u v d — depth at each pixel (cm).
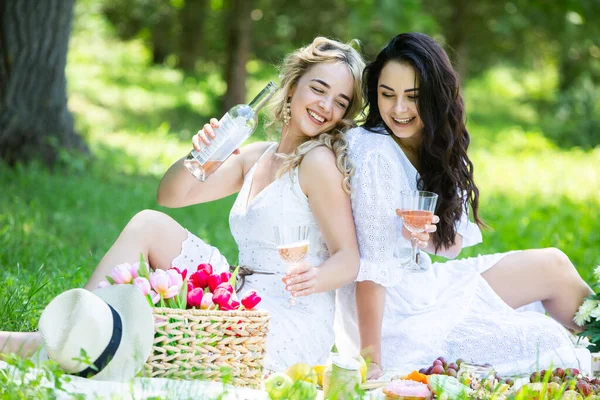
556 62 3259
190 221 1061
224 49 2586
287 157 482
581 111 2939
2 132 1244
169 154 1698
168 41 2697
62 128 1301
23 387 357
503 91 3644
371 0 2205
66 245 802
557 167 2034
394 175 485
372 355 473
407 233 479
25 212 952
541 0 2555
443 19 2681
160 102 2338
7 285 569
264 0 2350
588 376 483
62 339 388
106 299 409
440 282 520
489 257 526
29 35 1248
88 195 1125
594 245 1054
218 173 519
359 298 482
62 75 1295
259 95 471
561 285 518
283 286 479
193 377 402
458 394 394
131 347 395
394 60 481
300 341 468
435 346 491
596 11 2522
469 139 507
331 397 380
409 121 489
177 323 402
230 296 427
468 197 518
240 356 415
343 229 471
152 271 473
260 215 483
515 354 491
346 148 483
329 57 489
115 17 2762
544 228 1158
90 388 375
